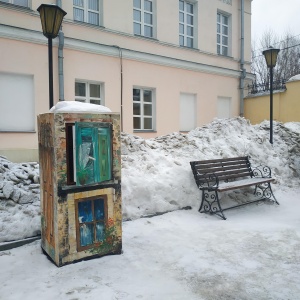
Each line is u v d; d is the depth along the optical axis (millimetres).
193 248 3748
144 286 2836
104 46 10055
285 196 6387
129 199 4773
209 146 7164
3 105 8320
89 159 3287
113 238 3486
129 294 2693
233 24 14828
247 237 4137
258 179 6078
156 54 11461
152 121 11805
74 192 3203
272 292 2742
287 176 7355
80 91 9930
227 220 4938
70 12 9438
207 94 13539
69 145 3186
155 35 11719
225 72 14211
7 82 8367
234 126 8297
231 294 2711
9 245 3639
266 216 5211
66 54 9297
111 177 3449
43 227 3537
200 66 13102
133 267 3213
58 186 3098
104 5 10180
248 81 15312
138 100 11430
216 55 13898
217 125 8094
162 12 11820
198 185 5434
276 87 13664
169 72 12062
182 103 12836
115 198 3480
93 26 9906
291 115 12797
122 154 5820
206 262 3363
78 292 2719
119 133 3488
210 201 5566
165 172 5492
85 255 3316
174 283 2898
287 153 8094
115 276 3016
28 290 2746
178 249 3709
